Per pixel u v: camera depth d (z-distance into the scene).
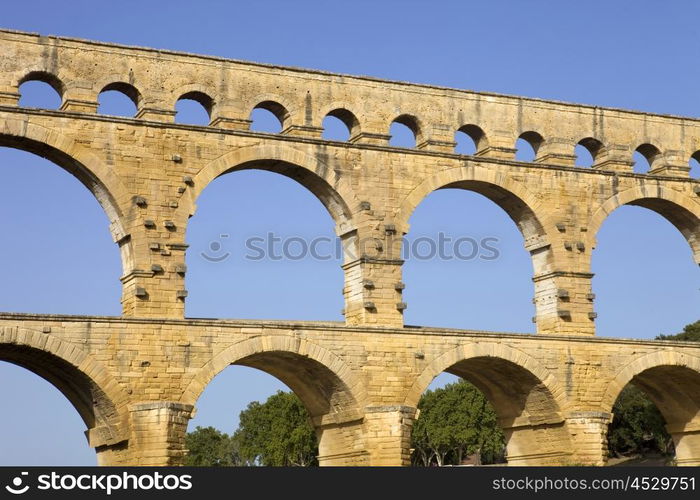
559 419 79.38
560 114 84.69
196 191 72.12
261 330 71.44
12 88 69.19
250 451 184.12
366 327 74.38
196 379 69.44
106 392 67.19
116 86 72.50
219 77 74.69
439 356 75.88
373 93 78.88
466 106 81.56
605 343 81.31
